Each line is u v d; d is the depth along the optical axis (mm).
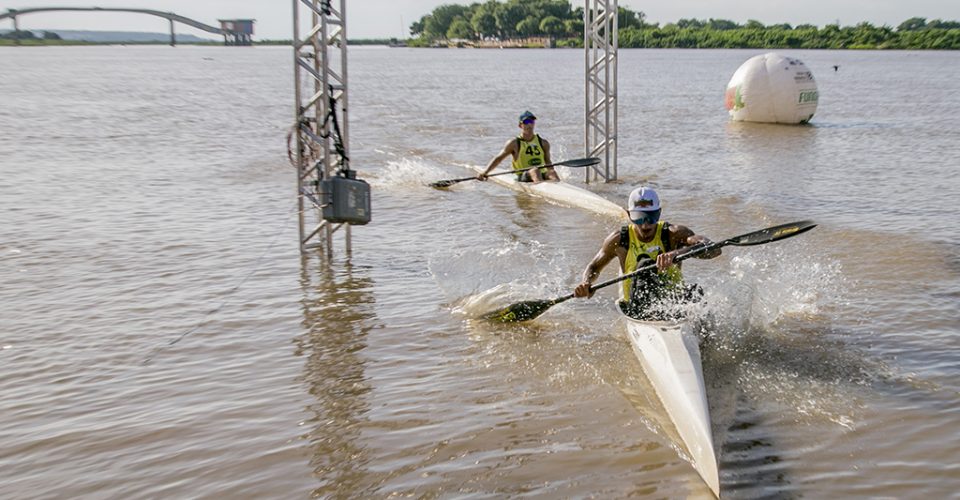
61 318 7855
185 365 6801
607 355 6949
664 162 17781
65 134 21906
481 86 47969
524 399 6145
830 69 65062
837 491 4863
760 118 25703
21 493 4977
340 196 9078
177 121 25859
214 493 4961
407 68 75125
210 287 8828
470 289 8805
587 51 14820
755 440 5457
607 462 5230
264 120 26516
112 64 81250
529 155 14438
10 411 5984
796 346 6953
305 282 9016
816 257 9656
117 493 4973
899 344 7012
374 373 6648
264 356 6992
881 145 20031
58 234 10977
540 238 11008
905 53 116750
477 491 4949
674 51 138000
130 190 14062
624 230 7414
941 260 9414
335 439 5582
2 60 90250
